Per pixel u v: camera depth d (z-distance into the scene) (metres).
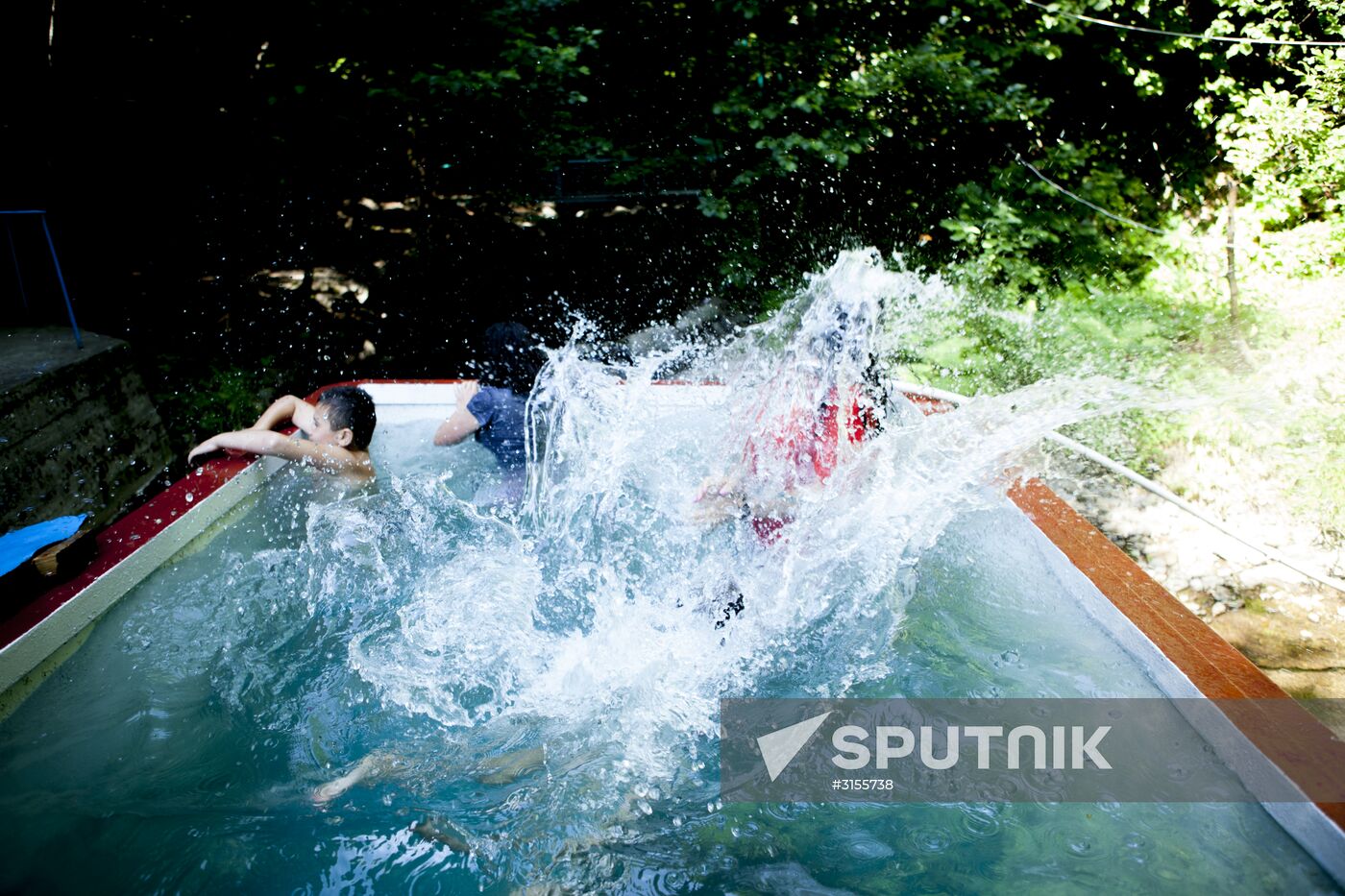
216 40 6.95
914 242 8.21
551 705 2.61
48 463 4.65
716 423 3.87
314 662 2.76
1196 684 2.29
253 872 2.03
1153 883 1.91
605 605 2.96
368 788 2.30
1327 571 4.65
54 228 7.34
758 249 8.23
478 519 3.56
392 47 6.99
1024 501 3.35
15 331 5.88
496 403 3.78
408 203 8.83
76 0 6.61
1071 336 6.96
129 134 7.34
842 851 2.07
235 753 2.39
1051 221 7.98
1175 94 8.37
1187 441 5.63
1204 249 7.75
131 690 2.58
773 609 2.88
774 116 7.34
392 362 7.78
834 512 2.98
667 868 2.06
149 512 3.27
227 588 3.09
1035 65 8.52
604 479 3.59
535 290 8.51
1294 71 7.63
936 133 8.36
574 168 8.73
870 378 2.98
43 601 2.65
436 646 2.84
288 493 3.76
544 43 7.25
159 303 7.55
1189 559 4.86
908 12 7.79
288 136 7.38
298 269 8.28
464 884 2.02
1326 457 5.27
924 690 2.57
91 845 2.06
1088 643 2.69
